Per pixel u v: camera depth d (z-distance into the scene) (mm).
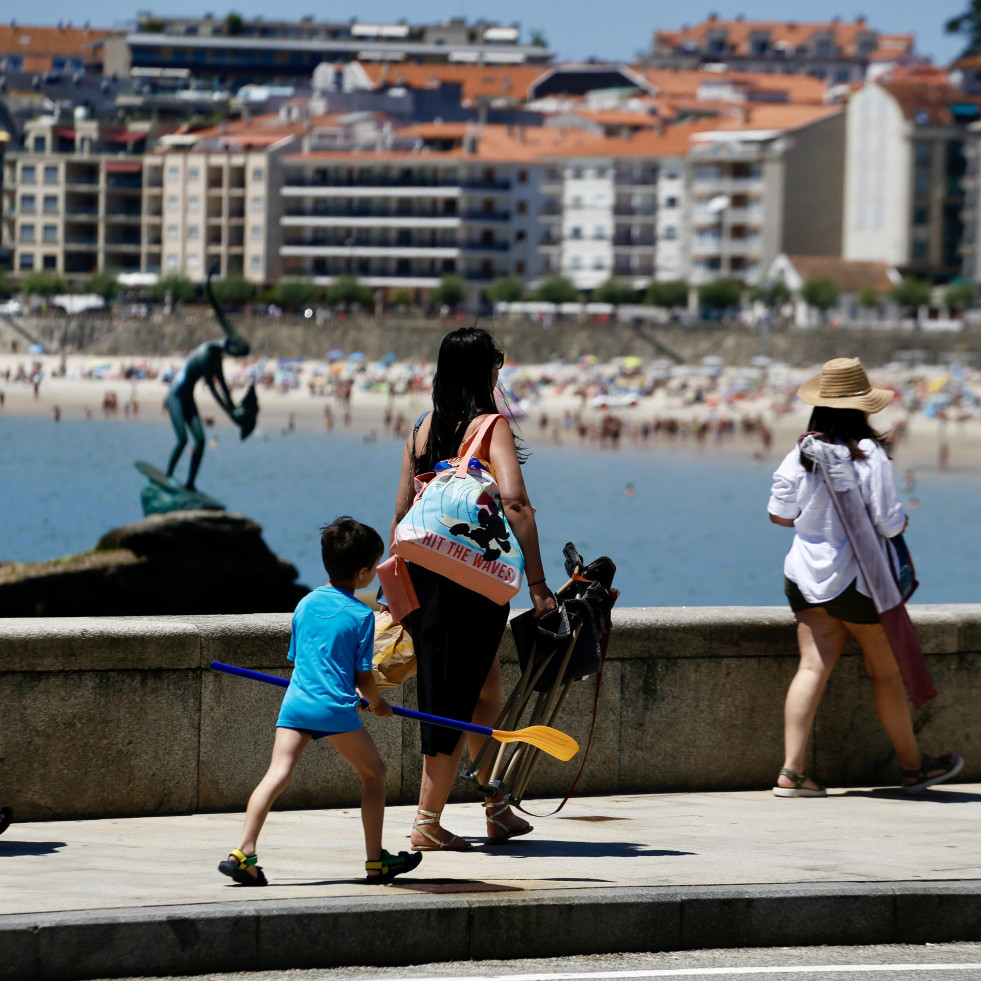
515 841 24578
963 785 30953
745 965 19375
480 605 22219
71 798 26156
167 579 115375
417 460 23562
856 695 30953
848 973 18984
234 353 121500
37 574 110125
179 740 26781
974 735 31609
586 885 20781
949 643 31375
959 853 23922
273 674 27250
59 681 26016
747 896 20438
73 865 22312
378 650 23469
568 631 22312
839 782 30953
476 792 28844
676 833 25484
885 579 28578
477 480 22219
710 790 30078
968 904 20953
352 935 19250
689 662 29891
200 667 26844
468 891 20375
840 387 28984
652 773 29766
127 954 18594
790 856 23453
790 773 29297
